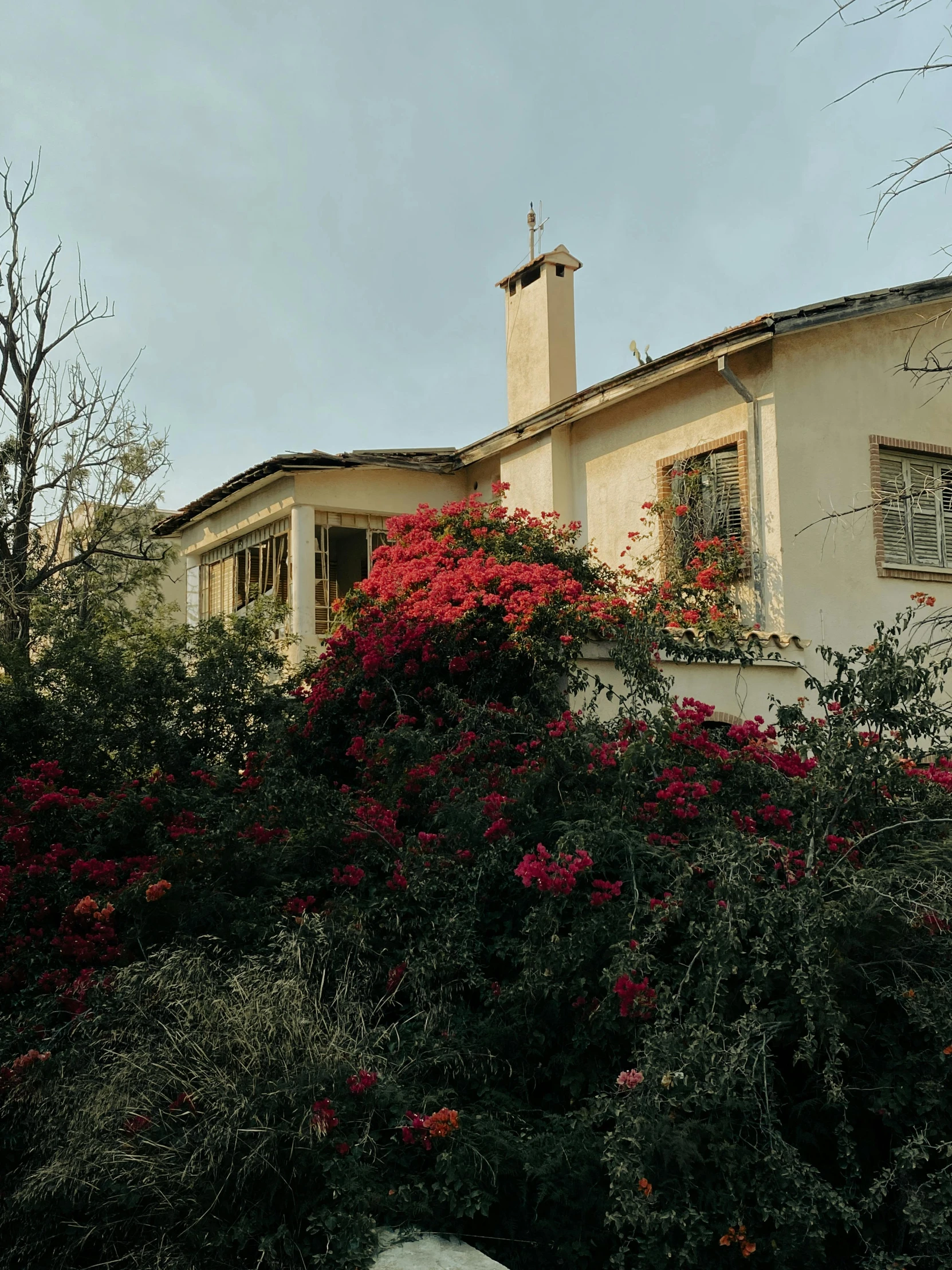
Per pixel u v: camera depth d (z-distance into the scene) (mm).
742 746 6031
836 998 4070
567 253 14195
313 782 5758
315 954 4332
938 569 11008
